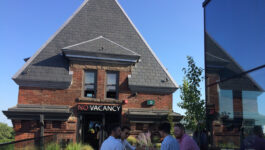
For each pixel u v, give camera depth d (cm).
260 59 537
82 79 1423
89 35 1583
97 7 1694
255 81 548
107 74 1477
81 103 1384
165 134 500
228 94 648
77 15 1631
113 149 468
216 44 712
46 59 1428
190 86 1019
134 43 1638
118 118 1439
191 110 1012
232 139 618
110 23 1666
